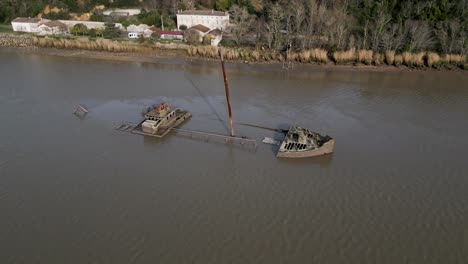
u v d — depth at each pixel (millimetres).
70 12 149625
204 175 51156
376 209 44594
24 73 92875
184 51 109000
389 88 81562
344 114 68500
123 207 45156
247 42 111250
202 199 46438
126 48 110812
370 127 63531
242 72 92875
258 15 127125
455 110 70312
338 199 46281
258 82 85688
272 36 104125
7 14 146625
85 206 45438
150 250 39125
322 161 54000
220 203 45719
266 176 50844
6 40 120750
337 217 43406
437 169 52156
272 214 43938
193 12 127312
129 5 157125
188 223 42625
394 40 96750
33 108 71688
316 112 69312
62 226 42406
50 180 50219
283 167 52750
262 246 39531
